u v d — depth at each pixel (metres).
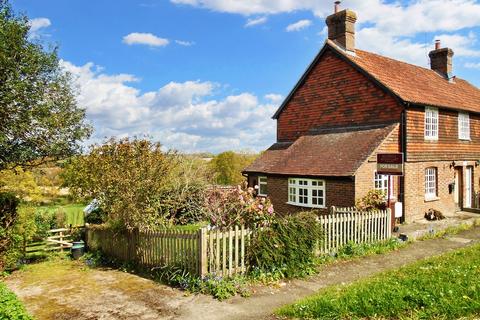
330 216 11.91
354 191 16.23
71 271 12.26
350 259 11.62
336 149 18.88
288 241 10.00
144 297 8.94
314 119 22.73
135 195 12.45
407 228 15.93
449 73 26.95
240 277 9.43
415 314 5.61
